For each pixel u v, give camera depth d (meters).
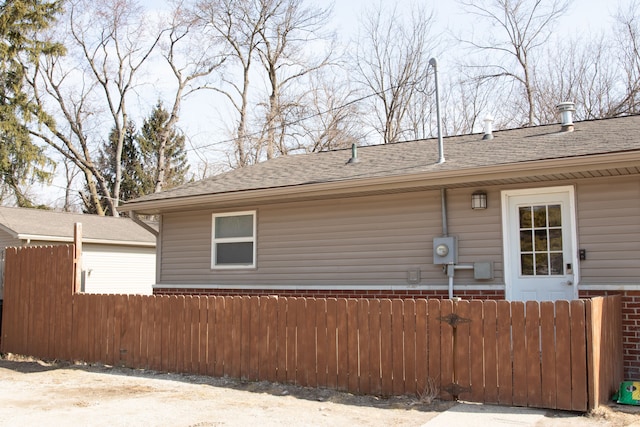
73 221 22.50
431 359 7.25
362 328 7.75
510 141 11.23
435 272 10.29
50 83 32.97
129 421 6.46
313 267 11.52
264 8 32.69
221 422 6.39
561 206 9.42
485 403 6.90
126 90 34.56
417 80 30.11
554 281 9.35
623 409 6.56
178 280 13.30
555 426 5.95
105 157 41.03
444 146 12.16
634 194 8.79
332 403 7.25
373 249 10.91
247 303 8.84
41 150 28.23
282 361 8.40
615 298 7.83
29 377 9.47
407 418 6.43
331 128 31.34
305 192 10.95
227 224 12.80
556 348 6.59
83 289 14.80
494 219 9.87
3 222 19.86
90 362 10.61
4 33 26.97
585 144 9.30
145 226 13.76
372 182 10.16
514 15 28.36
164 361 9.67
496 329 6.91
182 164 43.66
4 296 12.16
